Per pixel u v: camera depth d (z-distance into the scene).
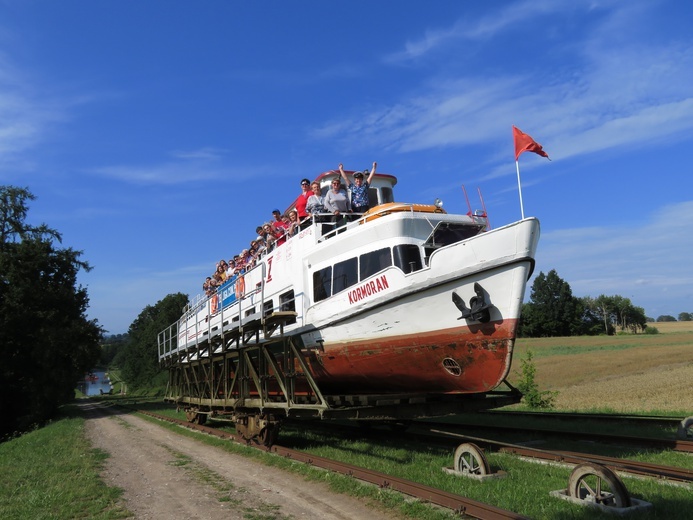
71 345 34.69
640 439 9.28
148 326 89.00
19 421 31.55
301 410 10.47
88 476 9.33
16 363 33.25
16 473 10.51
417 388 9.91
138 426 19.97
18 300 33.16
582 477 6.08
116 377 149.25
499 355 8.17
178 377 22.72
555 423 12.66
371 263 9.94
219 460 10.61
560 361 46.16
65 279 38.16
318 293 11.16
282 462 9.41
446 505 6.09
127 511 7.01
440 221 9.74
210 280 20.69
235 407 13.31
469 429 12.71
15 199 37.97
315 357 11.10
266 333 10.90
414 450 9.98
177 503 7.36
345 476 7.80
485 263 8.05
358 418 9.72
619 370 36.47
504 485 6.80
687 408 16.02
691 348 51.75
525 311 100.12
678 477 6.91
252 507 6.87
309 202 12.26
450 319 8.58
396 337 9.29
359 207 11.88
